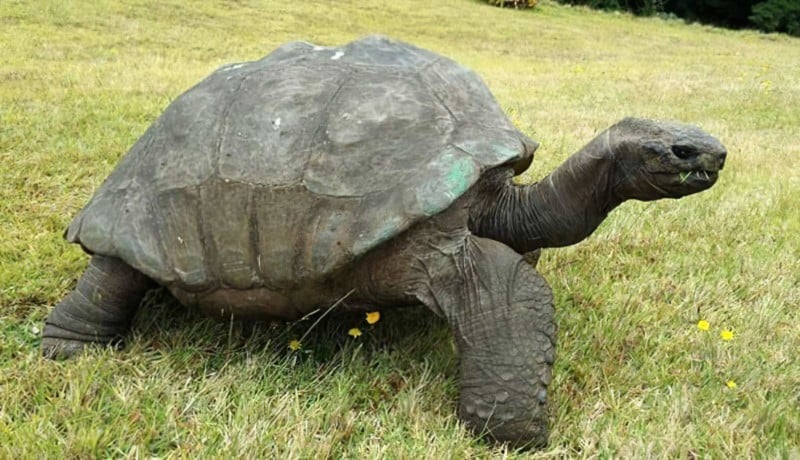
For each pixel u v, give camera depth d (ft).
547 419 9.63
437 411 10.16
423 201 9.36
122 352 11.21
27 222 15.38
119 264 11.05
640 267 15.29
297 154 10.18
